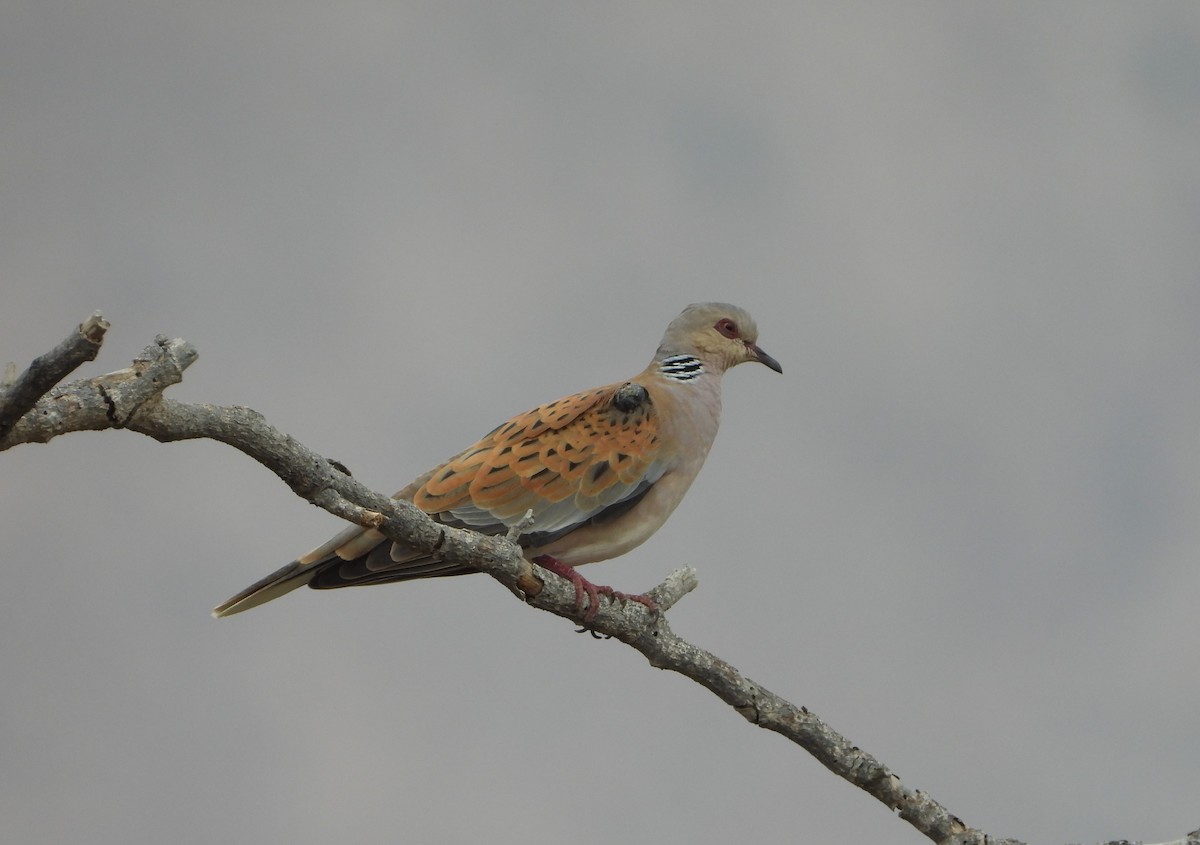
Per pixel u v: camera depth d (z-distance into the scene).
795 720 9.56
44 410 6.57
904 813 9.52
